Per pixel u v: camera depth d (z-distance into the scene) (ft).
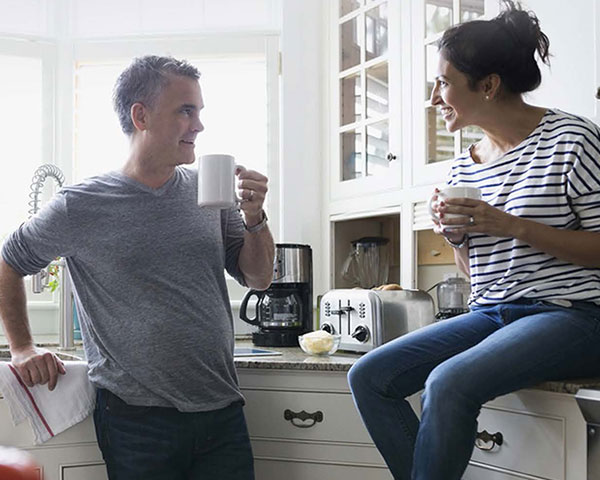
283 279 8.38
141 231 5.90
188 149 6.07
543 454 5.30
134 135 6.10
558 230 5.17
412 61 8.43
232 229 6.60
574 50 6.58
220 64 9.98
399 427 5.62
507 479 5.59
